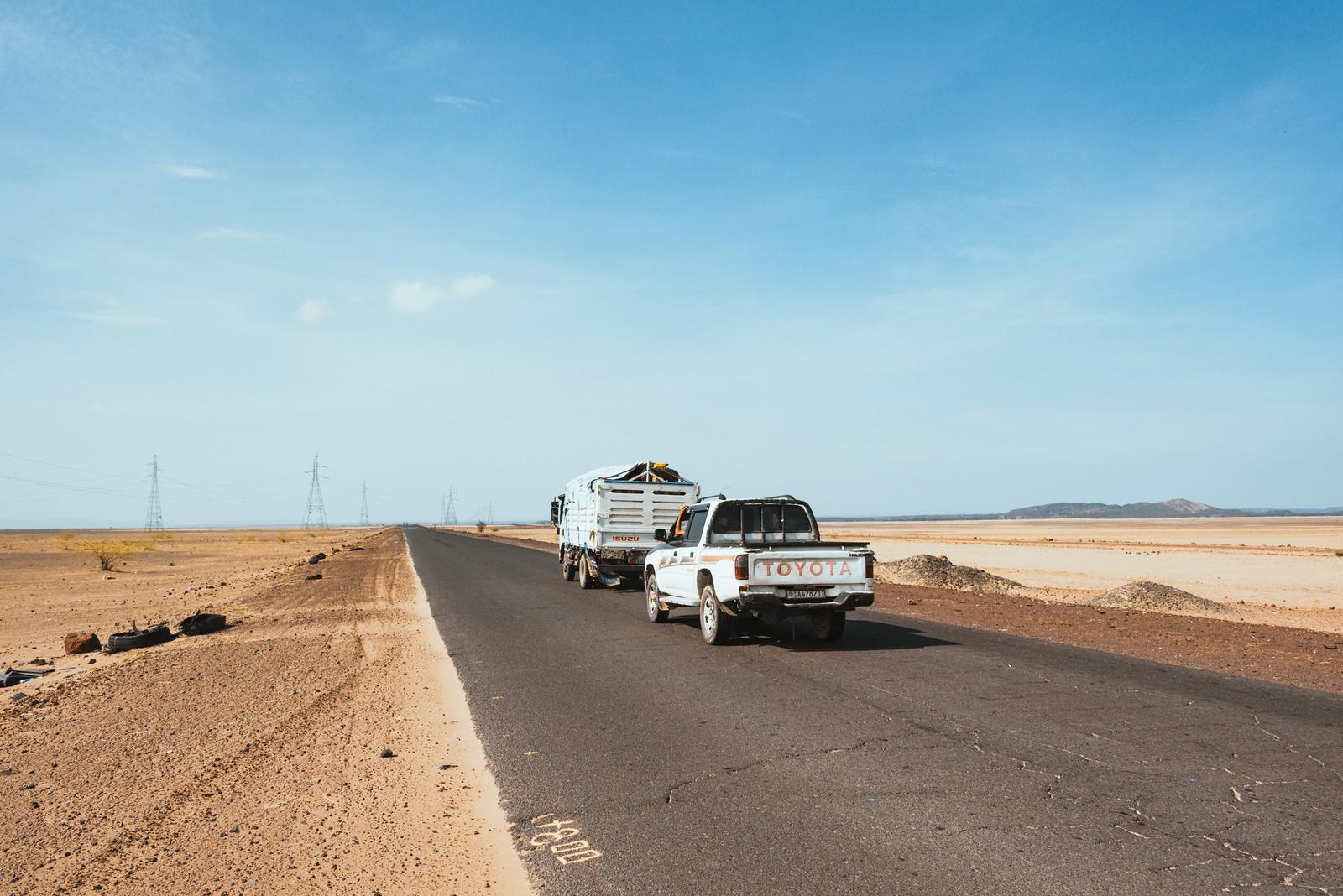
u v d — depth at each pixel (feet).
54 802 19.33
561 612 55.93
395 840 16.38
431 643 43.27
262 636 47.85
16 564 132.77
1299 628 47.93
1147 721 24.11
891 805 17.38
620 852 15.38
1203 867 14.08
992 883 13.62
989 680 30.35
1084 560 130.41
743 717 25.32
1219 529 363.97
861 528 522.06
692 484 71.67
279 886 14.37
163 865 15.42
